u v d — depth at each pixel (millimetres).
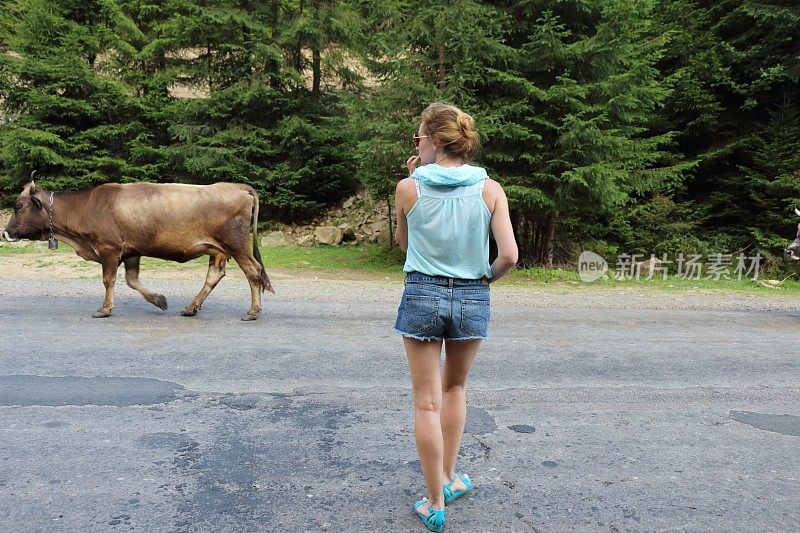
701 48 16547
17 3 18766
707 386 5156
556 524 2824
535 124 12773
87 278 10617
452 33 11914
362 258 15430
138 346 5910
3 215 18062
